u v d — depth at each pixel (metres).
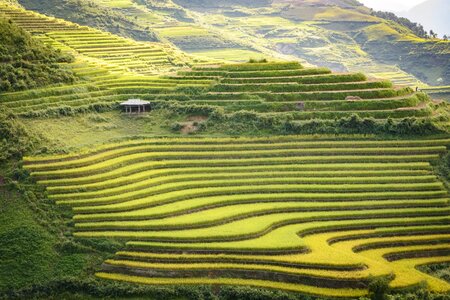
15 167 95.25
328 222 90.94
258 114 116.62
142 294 77.44
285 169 103.56
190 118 118.19
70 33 171.12
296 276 78.00
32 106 112.31
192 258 81.19
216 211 91.75
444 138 112.94
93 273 81.00
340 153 108.50
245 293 76.19
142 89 126.88
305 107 119.31
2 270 79.56
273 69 132.12
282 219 90.31
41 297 77.50
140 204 91.06
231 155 106.88
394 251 86.06
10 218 86.44
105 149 104.25
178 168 102.69
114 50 166.88
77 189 92.38
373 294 73.94
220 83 126.94
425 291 75.00
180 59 170.62
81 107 116.50
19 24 172.00
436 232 91.69
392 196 98.00
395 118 116.62
